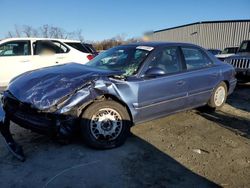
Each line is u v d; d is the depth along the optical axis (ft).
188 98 16.55
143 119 14.67
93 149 13.12
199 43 116.16
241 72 30.63
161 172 11.25
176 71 15.89
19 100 12.21
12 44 27.94
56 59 29.45
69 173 11.02
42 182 10.39
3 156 12.44
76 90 12.15
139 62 14.64
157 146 13.71
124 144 13.85
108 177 10.78
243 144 14.21
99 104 12.85
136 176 10.91
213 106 19.06
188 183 10.52
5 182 10.36
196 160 12.37
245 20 101.76
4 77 27.37
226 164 12.07
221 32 108.37
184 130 16.01
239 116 18.92
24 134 14.96
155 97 14.61
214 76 18.33
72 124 12.46
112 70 13.96
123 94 13.41
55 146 13.42
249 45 35.99
